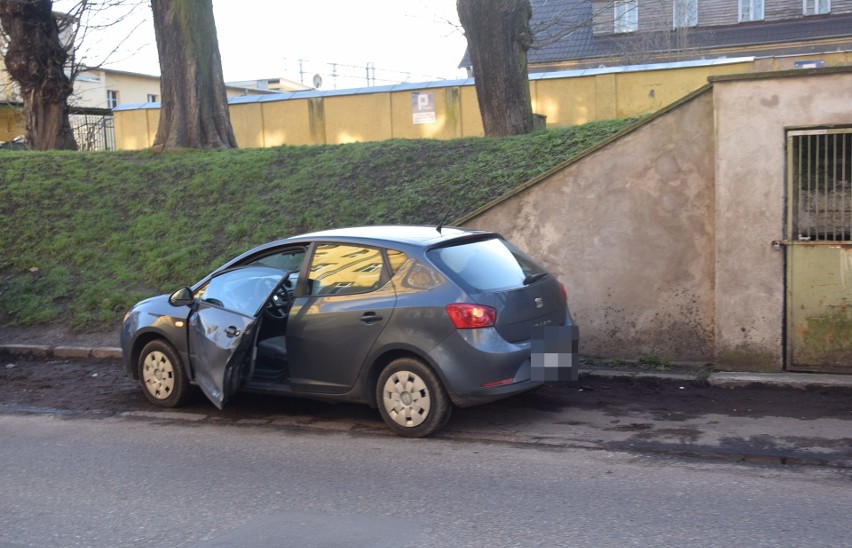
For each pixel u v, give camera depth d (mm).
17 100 30578
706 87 8195
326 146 15672
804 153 7730
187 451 6617
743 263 7941
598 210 8766
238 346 7008
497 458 6086
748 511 4875
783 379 7570
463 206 11773
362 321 6695
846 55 22938
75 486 5844
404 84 23141
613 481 5496
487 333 6289
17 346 10734
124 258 12930
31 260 13242
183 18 17250
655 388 7863
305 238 7359
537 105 22094
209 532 4906
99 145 27141
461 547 4523
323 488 5602
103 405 8250
